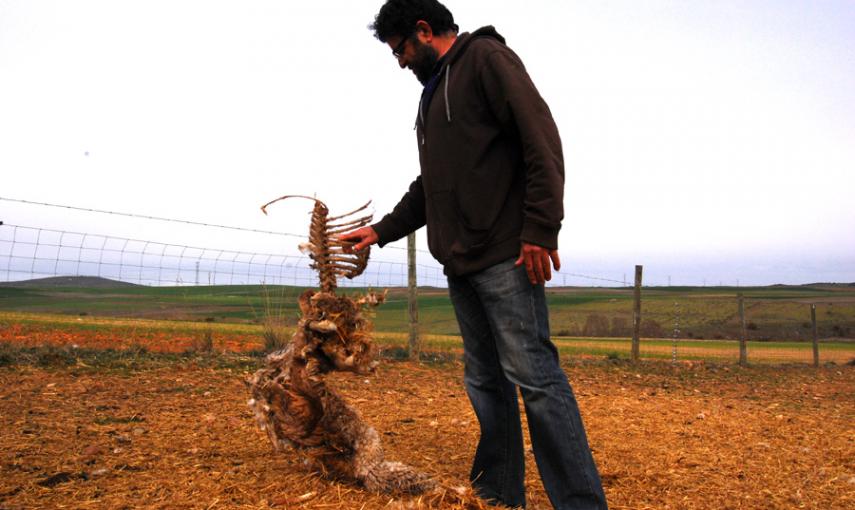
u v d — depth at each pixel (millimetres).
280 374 3061
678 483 3801
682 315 18984
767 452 4758
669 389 8781
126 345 8844
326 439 3080
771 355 15539
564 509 2672
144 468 3508
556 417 2662
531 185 2527
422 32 2881
